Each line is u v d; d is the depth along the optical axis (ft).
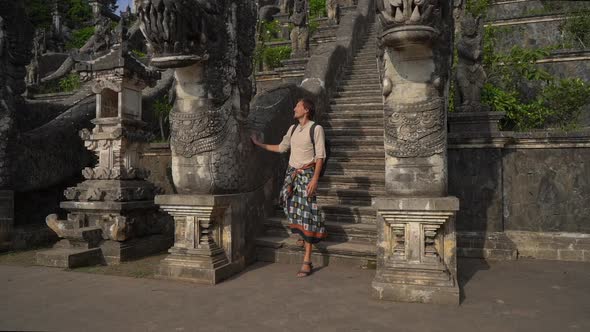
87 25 98.94
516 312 12.17
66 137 25.38
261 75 41.29
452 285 13.01
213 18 15.99
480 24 22.26
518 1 45.75
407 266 13.46
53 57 62.28
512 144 20.94
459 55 22.49
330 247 18.03
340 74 34.71
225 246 16.56
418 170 13.79
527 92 31.45
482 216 20.89
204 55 15.47
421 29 12.27
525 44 39.29
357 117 28.86
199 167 16.17
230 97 16.98
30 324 11.18
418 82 13.89
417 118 13.80
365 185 22.54
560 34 38.50
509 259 19.93
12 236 21.40
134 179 21.09
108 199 19.52
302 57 42.32
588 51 31.14
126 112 20.81
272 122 21.42
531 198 20.74
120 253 18.83
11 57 22.25
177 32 14.52
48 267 17.93
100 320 11.53
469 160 21.13
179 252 16.06
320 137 16.49
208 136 16.15
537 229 20.66
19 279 15.97
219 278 15.52
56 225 19.06
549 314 12.00
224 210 16.56
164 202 16.21
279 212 21.54
